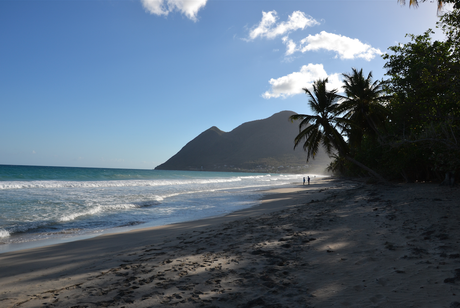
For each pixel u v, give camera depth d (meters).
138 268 4.50
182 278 3.81
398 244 4.68
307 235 6.06
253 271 3.92
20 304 3.25
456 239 4.55
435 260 3.72
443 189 13.84
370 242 5.03
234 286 3.40
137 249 6.29
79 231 9.20
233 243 5.93
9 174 43.66
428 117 11.88
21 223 10.05
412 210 7.79
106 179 45.75
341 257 4.30
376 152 23.88
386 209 8.47
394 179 28.31
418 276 3.26
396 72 15.52
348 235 5.74
